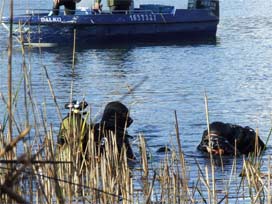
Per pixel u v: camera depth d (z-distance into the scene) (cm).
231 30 9538
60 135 1930
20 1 11894
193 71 6038
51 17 7850
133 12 8312
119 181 1794
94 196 1777
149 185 1952
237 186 2092
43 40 7862
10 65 1045
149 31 8369
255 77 5644
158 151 2864
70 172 1762
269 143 3158
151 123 3697
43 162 855
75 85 5216
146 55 7275
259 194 1817
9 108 1113
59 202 1364
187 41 8475
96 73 5950
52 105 4103
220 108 4222
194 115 3966
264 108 4212
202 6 8681
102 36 8119
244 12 12162
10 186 760
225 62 6631
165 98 4578
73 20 7906
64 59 6919
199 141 3206
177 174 1784
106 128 2572
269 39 8462
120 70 6147
